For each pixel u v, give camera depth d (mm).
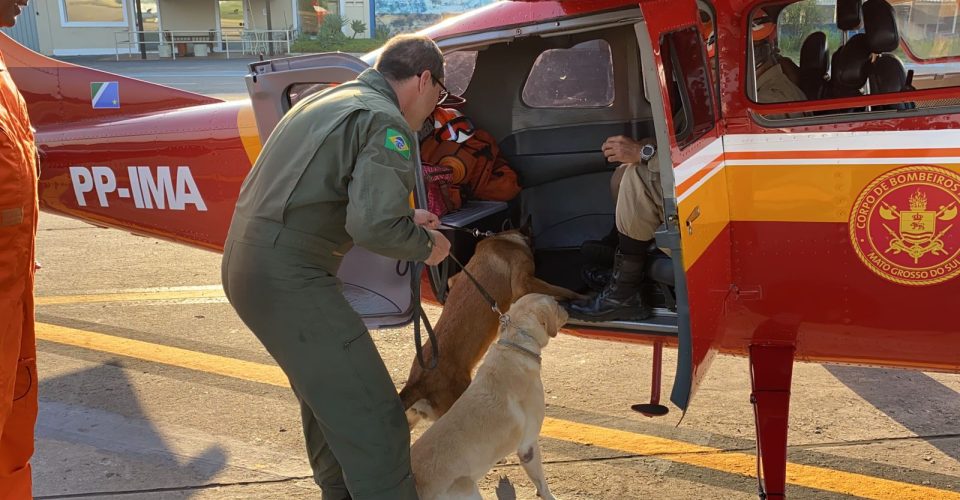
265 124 3344
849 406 4207
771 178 2953
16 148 2371
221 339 5184
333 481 3051
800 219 2939
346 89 2500
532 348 3068
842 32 3109
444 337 3410
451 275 3834
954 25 2975
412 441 4051
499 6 3273
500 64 4418
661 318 3322
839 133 2844
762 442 3062
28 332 2684
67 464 3703
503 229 4129
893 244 2828
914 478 3537
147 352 4977
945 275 2797
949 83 3041
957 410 4137
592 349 5027
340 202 2430
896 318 2924
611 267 3945
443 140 4145
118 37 27891
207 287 6203
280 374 4672
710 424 4051
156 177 4254
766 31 3074
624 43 4215
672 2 2707
